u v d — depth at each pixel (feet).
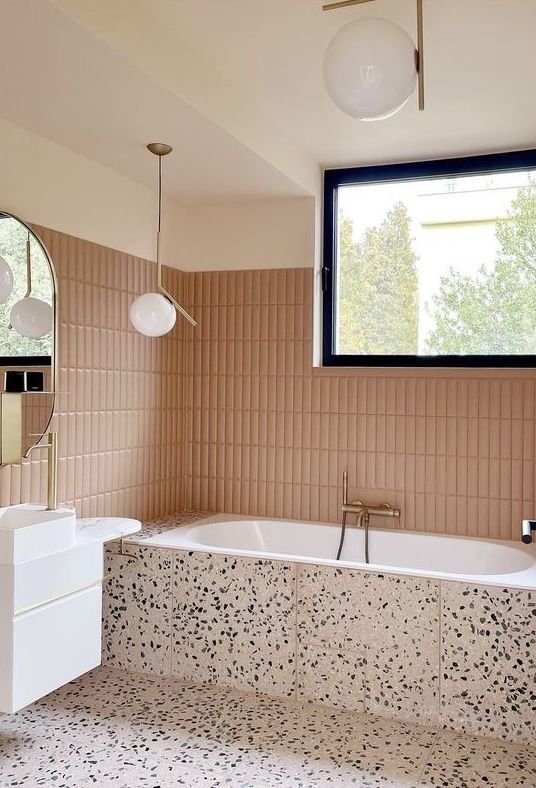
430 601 8.60
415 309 11.97
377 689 8.82
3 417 8.68
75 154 10.01
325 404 12.08
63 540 8.04
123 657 10.19
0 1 6.01
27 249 9.09
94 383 10.51
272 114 10.09
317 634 9.12
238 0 7.18
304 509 12.19
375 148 11.38
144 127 8.98
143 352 11.71
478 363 11.46
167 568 9.94
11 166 8.89
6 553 7.32
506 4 7.15
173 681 9.77
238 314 12.63
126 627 10.18
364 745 8.03
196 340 12.91
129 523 9.45
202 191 11.96
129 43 7.08
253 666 9.44
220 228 12.76
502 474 11.05
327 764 7.58
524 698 8.18
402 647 8.71
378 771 7.46
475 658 8.39
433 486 11.42
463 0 7.08
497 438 11.09
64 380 9.88
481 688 8.36
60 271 9.77
